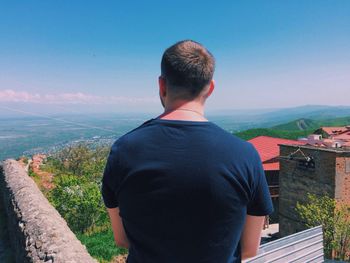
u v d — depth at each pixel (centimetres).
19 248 703
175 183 139
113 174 152
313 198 1669
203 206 138
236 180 141
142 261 149
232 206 141
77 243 557
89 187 1620
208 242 141
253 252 162
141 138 148
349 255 1494
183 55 149
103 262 1109
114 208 164
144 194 142
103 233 1458
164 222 141
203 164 139
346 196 1680
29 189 1006
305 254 561
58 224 650
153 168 141
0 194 1450
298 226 1892
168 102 157
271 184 2445
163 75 157
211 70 154
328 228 1535
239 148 146
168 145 144
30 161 3550
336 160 1653
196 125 147
